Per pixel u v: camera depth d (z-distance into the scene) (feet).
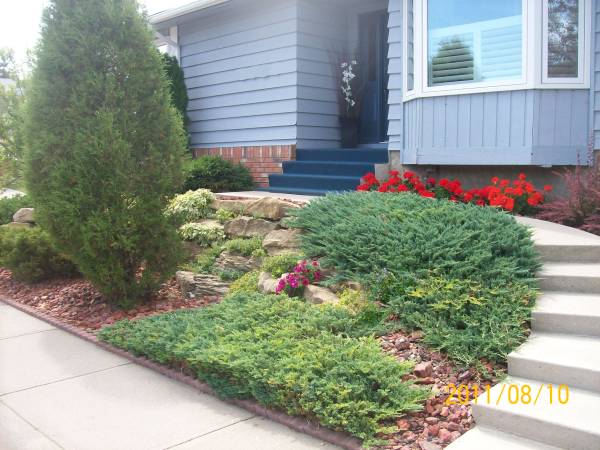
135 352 15.83
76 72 18.39
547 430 10.48
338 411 11.13
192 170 31.96
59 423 12.14
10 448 11.18
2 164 35.47
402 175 28.66
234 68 36.83
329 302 16.20
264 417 12.23
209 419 12.19
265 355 12.89
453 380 12.71
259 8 34.86
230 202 25.25
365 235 18.15
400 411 11.47
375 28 35.17
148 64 19.17
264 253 21.31
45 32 18.57
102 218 18.37
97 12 18.60
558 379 12.05
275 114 34.63
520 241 16.71
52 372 14.94
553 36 23.49
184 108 38.91
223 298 18.54
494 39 24.49
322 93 34.68
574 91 23.66
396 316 15.38
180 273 21.75
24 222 29.73
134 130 18.80
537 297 15.14
